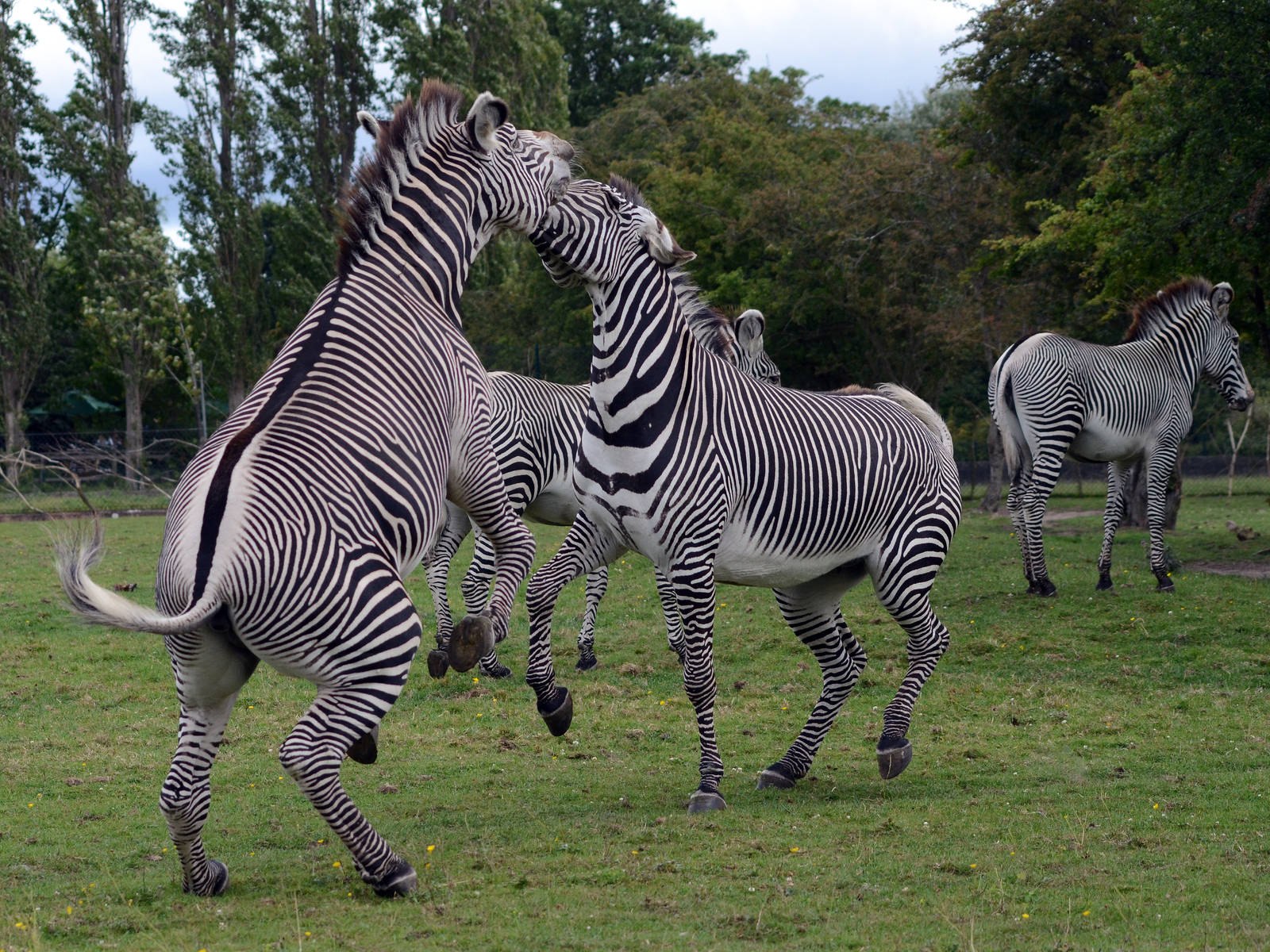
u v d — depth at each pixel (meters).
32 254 45.22
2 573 20.44
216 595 5.46
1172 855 6.88
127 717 11.24
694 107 52.16
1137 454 16.11
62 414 50.12
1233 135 16.66
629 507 7.86
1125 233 18.14
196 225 44.31
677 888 6.27
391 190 6.76
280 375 6.23
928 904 6.02
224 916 5.90
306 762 5.75
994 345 29.62
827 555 8.64
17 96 46.50
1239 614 14.20
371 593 5.80
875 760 9.59
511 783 8.89
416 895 6.19
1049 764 9.31
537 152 7.52
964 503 33.81
